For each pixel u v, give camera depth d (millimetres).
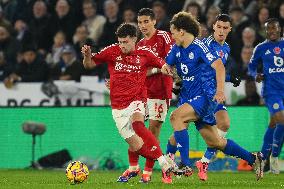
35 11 52719
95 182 27719
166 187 24328
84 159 41156
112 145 40719
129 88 25734
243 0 49500
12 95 45000
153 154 25641
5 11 54750
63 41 50125
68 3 52000
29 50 48844
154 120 29594
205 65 25516
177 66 26172
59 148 41469
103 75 45094
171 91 27797
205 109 25578
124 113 25766
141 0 50969
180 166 25688
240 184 26750
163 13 48344
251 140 39750
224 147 26703
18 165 42062
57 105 43062
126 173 27953
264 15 47719
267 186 25719
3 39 51500
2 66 50375
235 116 39844
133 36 25359
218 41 30031
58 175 34812
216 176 34094
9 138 42156
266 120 39625
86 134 41094
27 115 41906
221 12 47469
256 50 37125
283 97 36844
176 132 25547
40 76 47969
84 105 41562
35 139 41781
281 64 36562
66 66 47531
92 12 50625
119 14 49906
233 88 41750
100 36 49594
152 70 28969
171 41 29172
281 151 39156
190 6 47719
